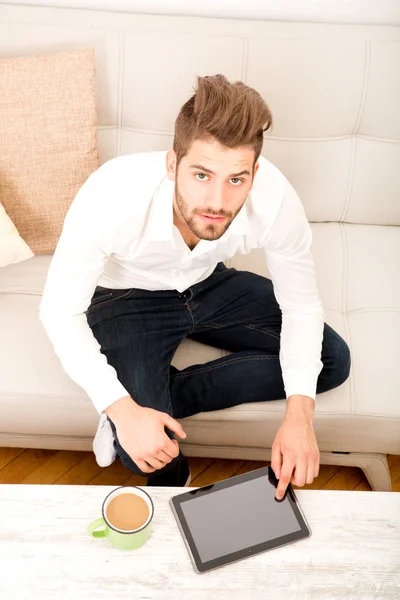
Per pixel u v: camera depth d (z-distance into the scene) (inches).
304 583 40.7
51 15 59.4
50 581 39.8
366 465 62.6
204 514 43.0
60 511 42.8
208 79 40.3
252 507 43.7
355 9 63.6
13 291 59.4
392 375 56.8
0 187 57.6
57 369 54.7
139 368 52.6
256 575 40.8
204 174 40.4
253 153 40.0
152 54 58.3
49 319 48.0
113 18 59.8
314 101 60.4
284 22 61.7
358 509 44.4
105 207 46.9
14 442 61.5
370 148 63.8
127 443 45.6
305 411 48.7
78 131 57.4
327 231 67.5
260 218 49.5
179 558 41.3
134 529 39.6
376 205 66.7
